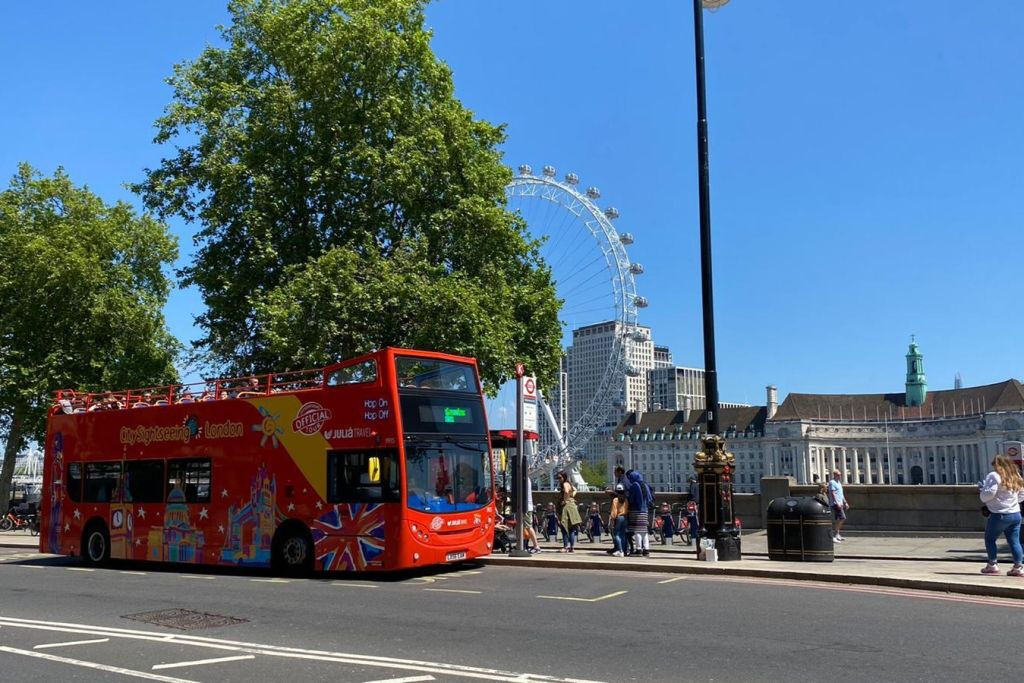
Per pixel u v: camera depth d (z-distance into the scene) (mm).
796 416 183750
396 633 10000
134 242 41531
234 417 18344
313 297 24969
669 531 23250
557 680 7414
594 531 24422
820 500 16984
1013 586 12133
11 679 7895
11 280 36938
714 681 7332
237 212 28438
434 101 29938
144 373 40719
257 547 17406
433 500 15953
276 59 29609
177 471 19203
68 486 21672
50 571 19344
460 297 25969
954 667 7797
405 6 29406
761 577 14977
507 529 21156
